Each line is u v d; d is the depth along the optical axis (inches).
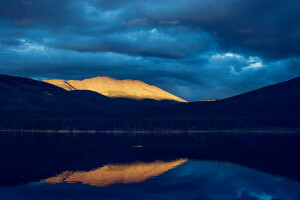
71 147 4552.2
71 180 2169.0
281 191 1856.5
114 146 4773.6
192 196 1722.4
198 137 7042.3
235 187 1957.4
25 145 4731.8
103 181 2134.6
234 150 4160.9
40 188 1913.1
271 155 3592.5
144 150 4217.5
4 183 2066.9
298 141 5561.0
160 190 1862.7
